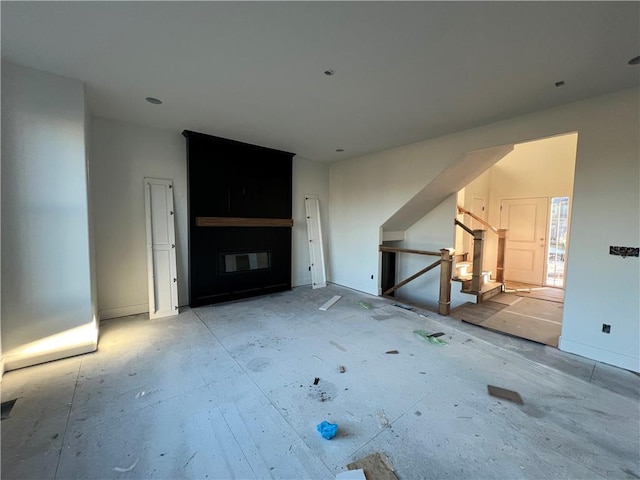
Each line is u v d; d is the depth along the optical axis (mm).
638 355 2420
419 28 1770
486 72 2268
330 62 2172
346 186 5496
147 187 3676
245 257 4570
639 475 1429
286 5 1583
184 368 2406
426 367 2469
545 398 2047
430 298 5137
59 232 2482
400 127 3549
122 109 3133
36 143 2354
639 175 2398
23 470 1420
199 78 2441
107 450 1551
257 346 2840
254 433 1691
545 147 5941
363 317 3756
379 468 1458
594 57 2027
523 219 6227
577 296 2727
